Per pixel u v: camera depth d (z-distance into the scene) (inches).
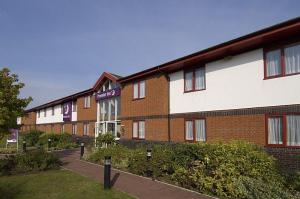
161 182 494.3
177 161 508.4
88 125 1286.9
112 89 1065.5
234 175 412.2
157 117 812.6
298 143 496.1
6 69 632.4
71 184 479.8
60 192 431.8
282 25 483.5
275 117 531.8
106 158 454.3
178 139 749.9
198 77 708.0
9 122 613.6
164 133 785.6
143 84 884.0
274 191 370.3
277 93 530.9
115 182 496.1
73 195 414.6
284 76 520.7
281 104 523.2
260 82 559.8
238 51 600.7
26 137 1390.3
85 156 816.9
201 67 699.4
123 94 981.8
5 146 1236.5
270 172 426.0
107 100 1135.6
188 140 720.3
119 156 677.3
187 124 728.3
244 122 584.4
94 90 1211.2
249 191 381.1
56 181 503.2
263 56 556.4
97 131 1178.0
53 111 1728.6
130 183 488.1
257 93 564.4
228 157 427.8
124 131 957.8
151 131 832.9
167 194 420.8
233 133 605.3
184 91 741.9
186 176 462.3
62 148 1181.1
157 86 817.5
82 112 1352.1
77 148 1183.6
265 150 538.0
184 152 499.2
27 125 2153.1
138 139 883.4
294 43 509.7
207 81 675.4
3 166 583.5
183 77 749.3
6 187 464.1
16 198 403.2
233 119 607.2
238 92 600.7
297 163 490.6
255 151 440.5
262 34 516.1
